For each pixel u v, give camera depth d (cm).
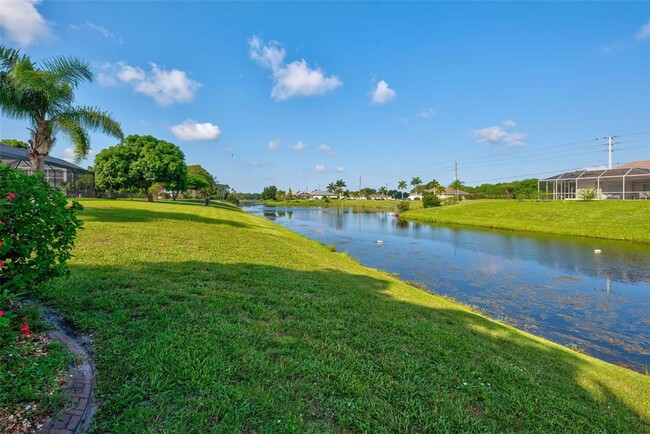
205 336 348
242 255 859
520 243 2106
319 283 680
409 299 709
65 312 375
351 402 277
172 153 3547
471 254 1736
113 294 438
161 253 733
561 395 363
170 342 325
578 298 1025
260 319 427
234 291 531
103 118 1300
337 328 430
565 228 2598
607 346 709
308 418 252
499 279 1241
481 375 366
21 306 367
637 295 1059
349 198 12825
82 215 1207
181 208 2367
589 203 3184
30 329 321
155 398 247
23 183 324
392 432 252
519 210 3503
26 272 325
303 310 485
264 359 319
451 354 406
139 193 4372
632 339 743
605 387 423
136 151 3341
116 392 250
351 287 709
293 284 629
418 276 1271
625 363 638
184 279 560
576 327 807
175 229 1131
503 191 7519
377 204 9181
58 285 448
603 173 3800
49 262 340
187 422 228
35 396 231
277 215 5097
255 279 626
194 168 7944
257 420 240
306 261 975
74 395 241
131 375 271
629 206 2797
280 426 237
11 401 224
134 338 329
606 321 845
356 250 1828
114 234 878
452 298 963
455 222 3575
